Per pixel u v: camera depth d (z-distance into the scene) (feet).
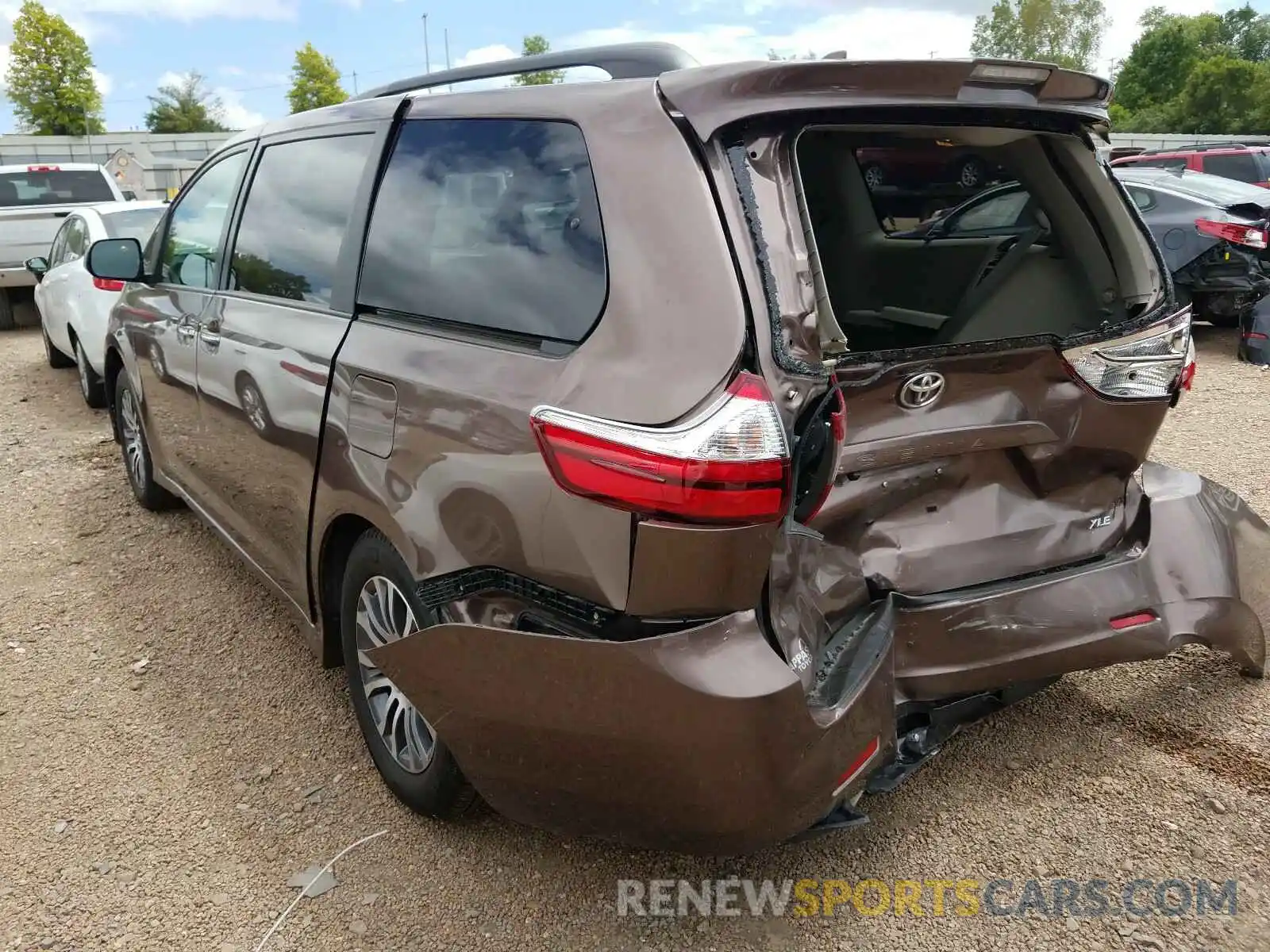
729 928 7.47
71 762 9.59
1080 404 8.23
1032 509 8.58
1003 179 10.80
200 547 14.80
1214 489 9.75
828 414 6.54
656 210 6.32
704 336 5.97
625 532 5.98
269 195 10.66
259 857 8.28
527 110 7.51
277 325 9.55
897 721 7.76
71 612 12.76
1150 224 31.63
